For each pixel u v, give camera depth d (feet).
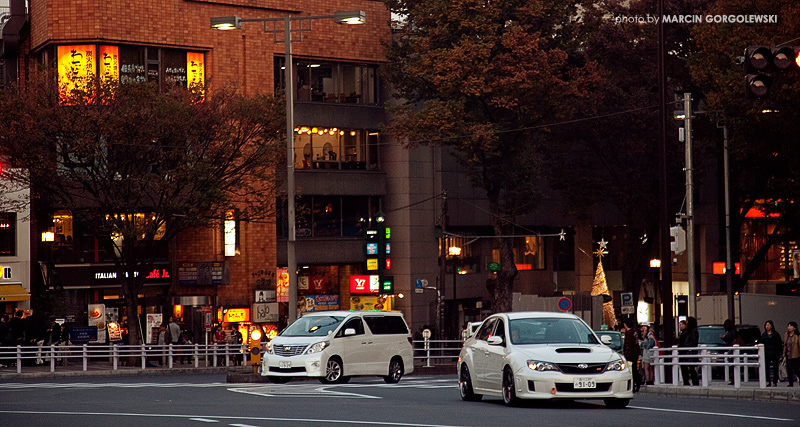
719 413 64.85
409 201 213.66
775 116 129.80
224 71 192.65
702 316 195.62
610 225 257.96
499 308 192.54
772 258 258.16
